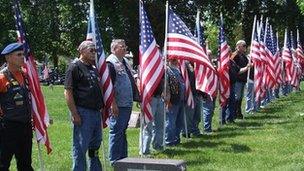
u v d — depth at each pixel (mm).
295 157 10570
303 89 31859
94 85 8172
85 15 47062
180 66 12578
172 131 12094
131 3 45531
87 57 8195
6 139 7492
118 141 9664
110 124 9680
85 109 8109
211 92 13562
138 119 15500
